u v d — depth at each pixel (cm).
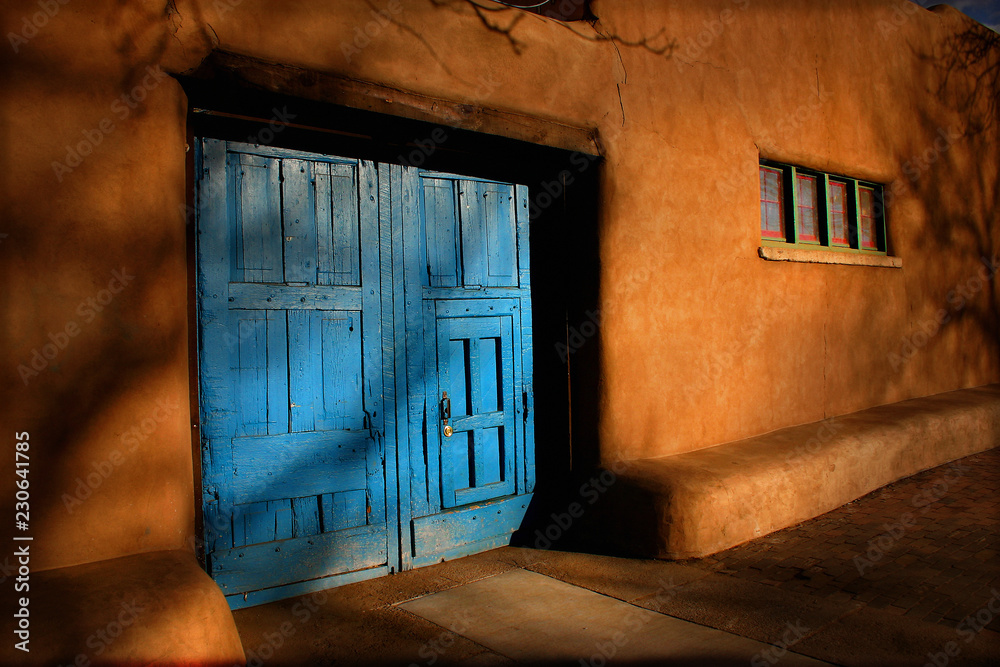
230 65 288
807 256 560
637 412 440
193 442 308
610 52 434
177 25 276
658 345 453
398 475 379
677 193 468
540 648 288
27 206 242
